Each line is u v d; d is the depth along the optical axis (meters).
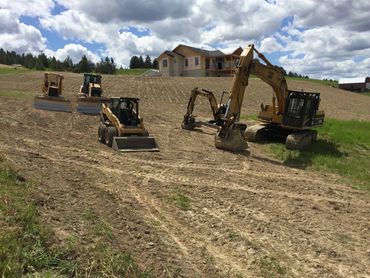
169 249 6.92
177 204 9.41
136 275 5.66
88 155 13.59
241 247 7.43
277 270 6.67
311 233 8.45
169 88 46.97
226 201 10.01
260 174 13.20
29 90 38.25
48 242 5.84
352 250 7.80
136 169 12.36
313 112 18.64
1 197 6.93
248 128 19.69
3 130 16.27
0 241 5.44
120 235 7.03
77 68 101.31
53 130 18.16
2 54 128.88
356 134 21.22
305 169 14.52
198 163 14.01
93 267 5.55
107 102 17.44
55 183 9.17
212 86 49.84
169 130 21.44
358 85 96.50
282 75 18.11
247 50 16.20
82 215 7.35
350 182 13.10
